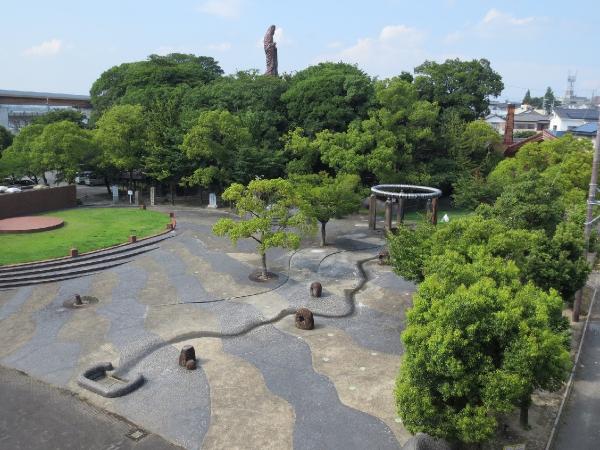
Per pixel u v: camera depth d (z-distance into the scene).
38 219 45.88
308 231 32.41
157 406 18.30
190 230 44.12
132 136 56.69
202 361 21.55
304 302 28.45
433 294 15.26
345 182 40.88
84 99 122.62
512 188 28.55
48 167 54.97
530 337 13.14
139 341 23.28
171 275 32.72
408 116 53.69
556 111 107.69
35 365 21.14
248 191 31.38
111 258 35.12
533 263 22.16
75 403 18.47
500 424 17.34
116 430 16.95
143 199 60.50
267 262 35.78
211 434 16.75
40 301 28.14
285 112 64.12
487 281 14.98
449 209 58.12
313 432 16.86
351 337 24.20
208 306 27.72
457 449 15.14
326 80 59.53
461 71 65.62
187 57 90.50
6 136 73.25
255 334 24.39
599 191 41.16
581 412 18.58
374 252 39.06
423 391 13.71
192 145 52.09
